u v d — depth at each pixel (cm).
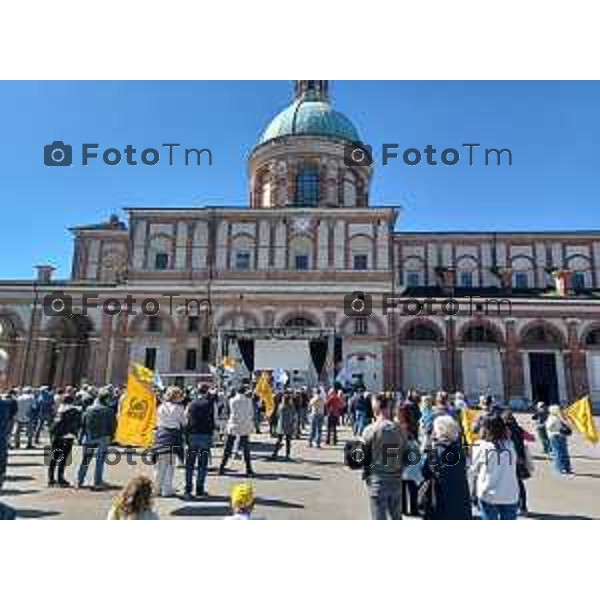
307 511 1153
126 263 5284
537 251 5681
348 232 4947
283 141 5641
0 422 712
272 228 4981
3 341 4769
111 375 4622
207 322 4706
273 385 3142
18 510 1119
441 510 761
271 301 4738
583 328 4675
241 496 729
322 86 6259
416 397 1670
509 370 4594
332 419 2316
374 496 818
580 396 4522
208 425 1308
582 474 1733
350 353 4603
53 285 4838
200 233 5000
